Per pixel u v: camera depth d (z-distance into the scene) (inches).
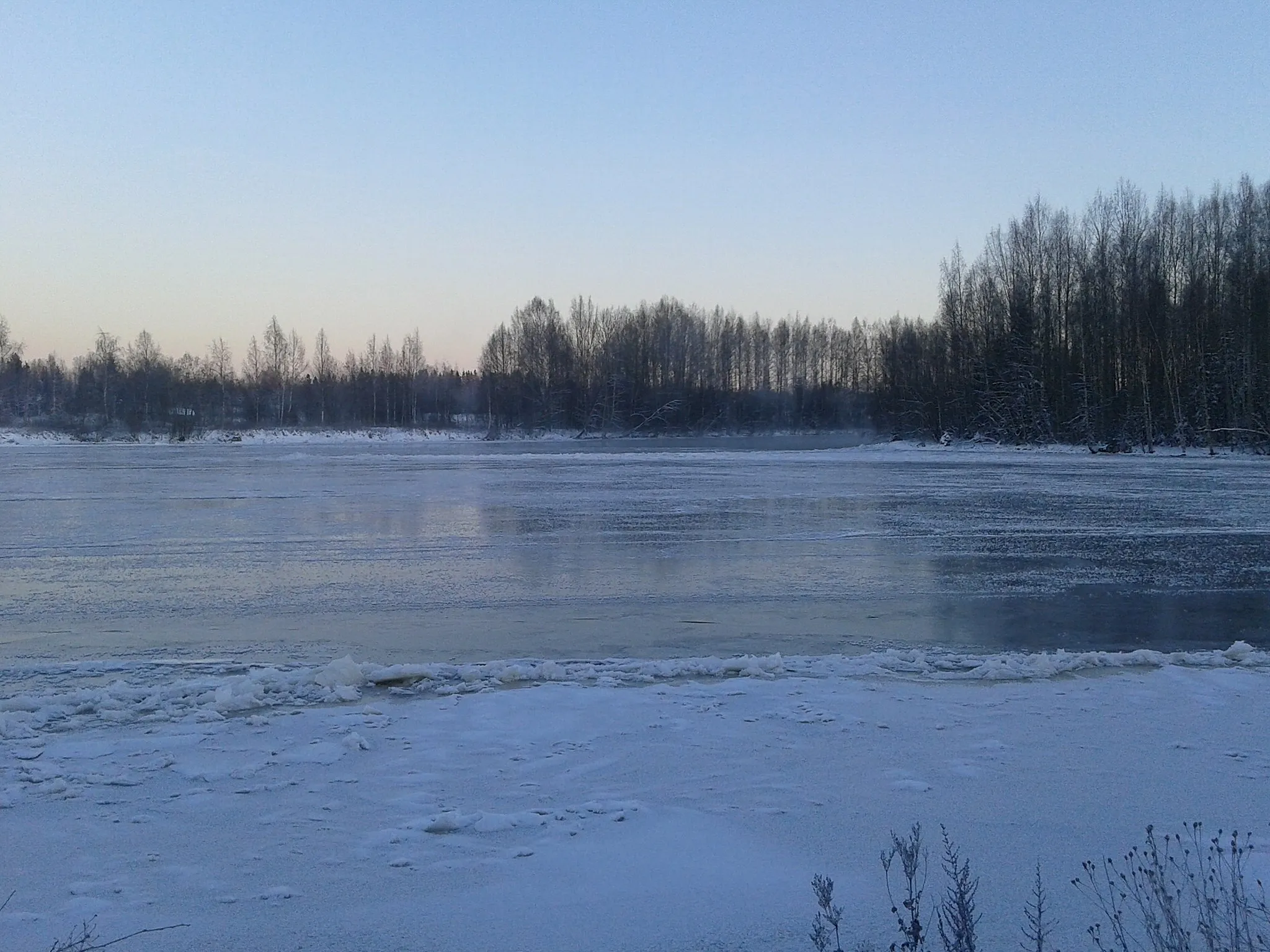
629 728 241.8
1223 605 449.4
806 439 3191.4
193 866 163.6
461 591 479.8
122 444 2755.9
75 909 147.9
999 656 333.4
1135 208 2397.9
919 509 895.1
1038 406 2365.9
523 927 142.7
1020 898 150.6
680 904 149.6
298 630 391.5
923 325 3078.2
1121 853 167.6
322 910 147.7
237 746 229.0
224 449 2413.9
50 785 201.6
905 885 155.3
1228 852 165.6
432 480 1253.7
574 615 421.7
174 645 366.3
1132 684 287.4
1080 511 887.7
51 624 403.9
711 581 511.2
